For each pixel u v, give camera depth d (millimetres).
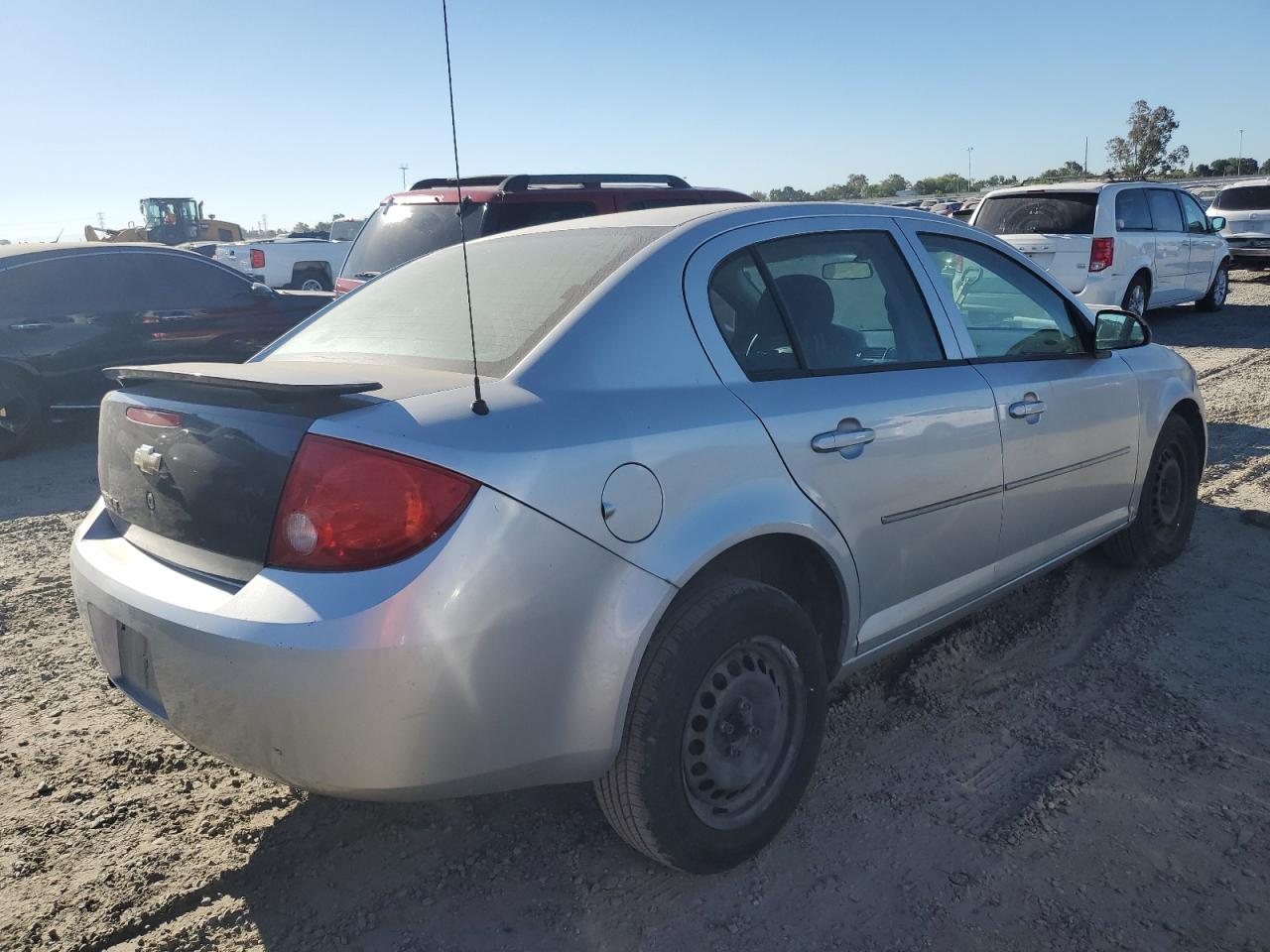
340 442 2084
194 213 30766
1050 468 3643
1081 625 4094
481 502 2088
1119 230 11844
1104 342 4020
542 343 2428
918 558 3121
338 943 2393
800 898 2527
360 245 8383
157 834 2816
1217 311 15047
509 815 2896
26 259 7773
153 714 2342
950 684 3627
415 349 2707
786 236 3014
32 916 2471
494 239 3396
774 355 2822
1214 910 2445
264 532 2145
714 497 2461
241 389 2191
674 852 2457
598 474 2248
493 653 2104
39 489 6781
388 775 2086
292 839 2797
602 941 2391
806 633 2691
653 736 2344
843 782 3027
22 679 3791
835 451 2770
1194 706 3410
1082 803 2875
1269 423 7457
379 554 2047
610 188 8258
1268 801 2871
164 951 2365
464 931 2430
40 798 2986
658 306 2592
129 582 2361
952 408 3162
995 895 2514
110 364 8094
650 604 2299
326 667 1992
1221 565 4680
